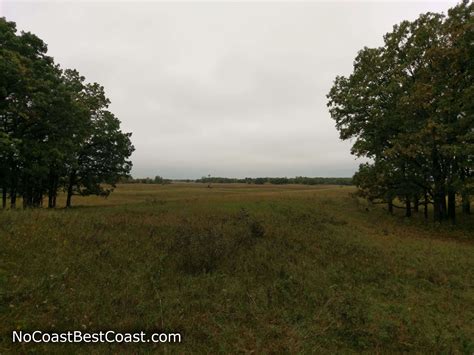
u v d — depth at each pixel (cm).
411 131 1739
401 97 1736
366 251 1016
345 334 476
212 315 495
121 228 1022
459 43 1488
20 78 1505
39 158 1803
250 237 1045
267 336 441
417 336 480
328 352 419
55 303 473
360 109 2022
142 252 784
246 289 617
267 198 3088
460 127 1479
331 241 1133
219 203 2388
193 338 426
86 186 2842
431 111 1622
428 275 814
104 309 478
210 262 730
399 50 1947
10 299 461
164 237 953
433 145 1586
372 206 2748
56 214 1042
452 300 657
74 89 2520
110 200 4078
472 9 1530
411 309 591
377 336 472
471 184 1377
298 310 541
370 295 652
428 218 2022
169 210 1800
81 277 582
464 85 1555
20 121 1734
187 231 983
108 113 2870
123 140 2884
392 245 1148
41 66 1767
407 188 1906
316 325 489
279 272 737
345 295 623
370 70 2012
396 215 2211
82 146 2467
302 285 661
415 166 1797
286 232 1205
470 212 2133
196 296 569
